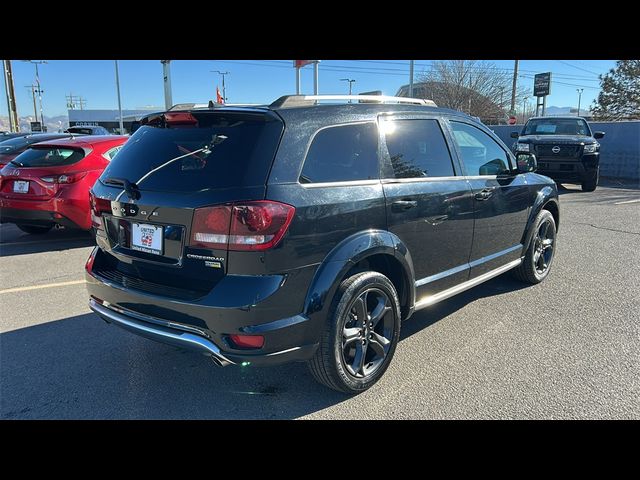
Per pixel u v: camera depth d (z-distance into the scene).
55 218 6.69
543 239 5.36
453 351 3.77
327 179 2.96
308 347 2.83
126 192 3.04
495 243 4.48
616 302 4.79
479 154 4.34
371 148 3.28
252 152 2.74
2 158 9.31
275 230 2.61
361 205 3.05
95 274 3.29
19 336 4.09
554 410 2.97
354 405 3.06
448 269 3.91
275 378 3.41
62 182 6.68
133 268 3.10
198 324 2.69
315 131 2.96
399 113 3.57
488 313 4.54
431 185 3.63
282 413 2.99
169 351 3.83
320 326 2.85
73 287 5.41
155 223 2.90
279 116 2.85
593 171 12.69
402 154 3.50
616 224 8.63
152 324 2.87
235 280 2.61
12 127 39.22
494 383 3.29
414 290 3.54
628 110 33.28
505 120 39.84
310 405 3.07
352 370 3.12
